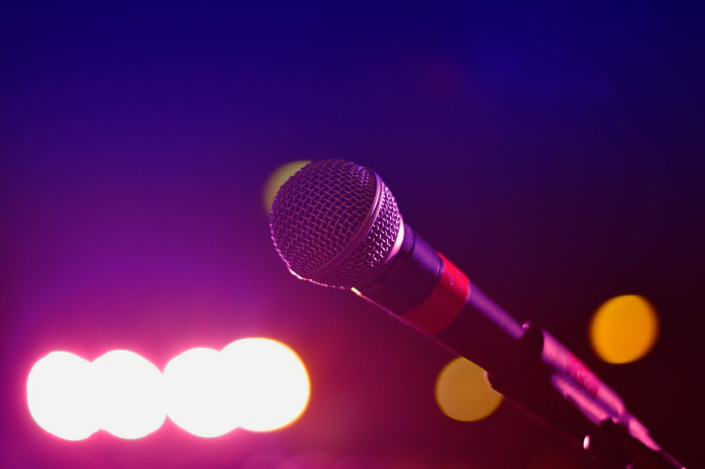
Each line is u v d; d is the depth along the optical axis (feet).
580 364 1.90
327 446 6.33
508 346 1.84
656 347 5.17
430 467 5.86
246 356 6.77
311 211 1.82
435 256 1.82
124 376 7.02
